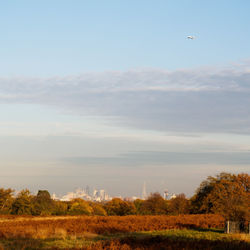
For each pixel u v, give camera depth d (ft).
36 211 293.02
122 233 125.70
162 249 80.64
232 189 255.91
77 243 89.86
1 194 298.15
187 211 317.42
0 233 110.83
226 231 135.44
